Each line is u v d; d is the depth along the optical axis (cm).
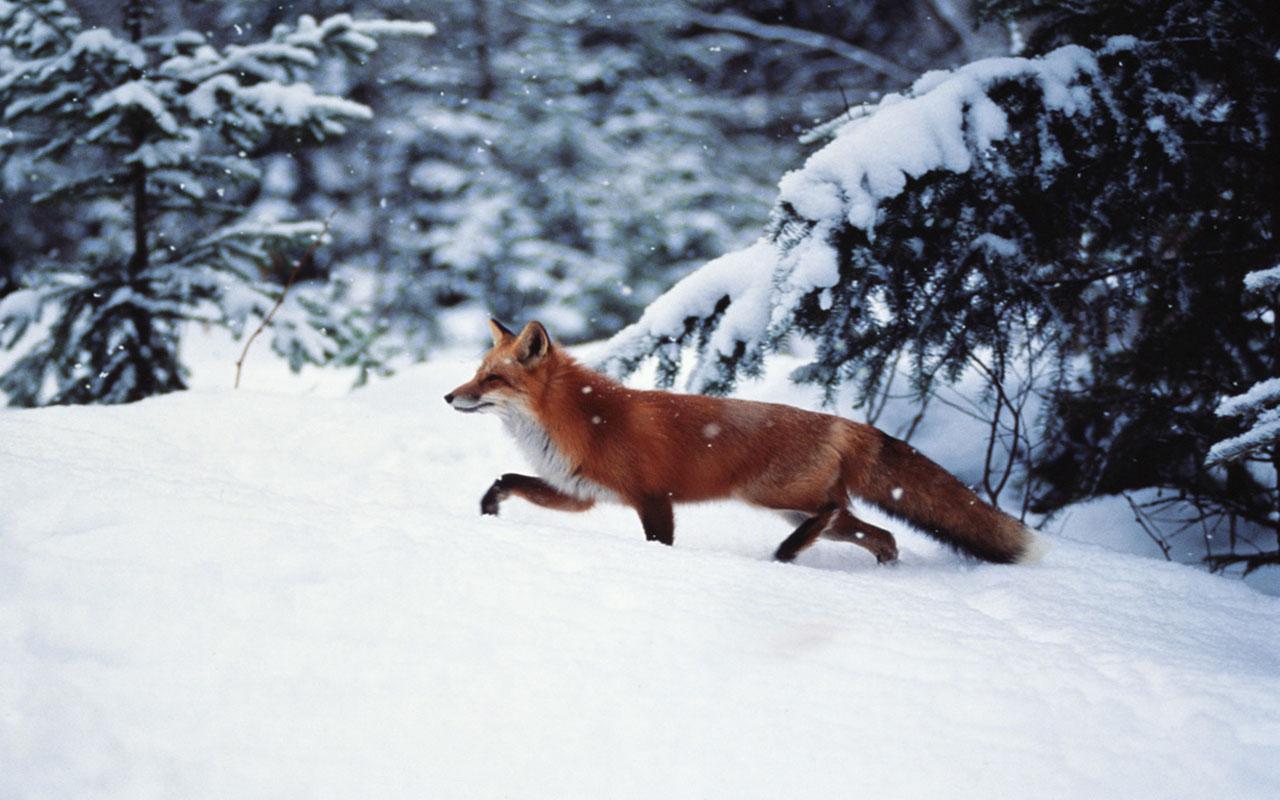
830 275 520
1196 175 548
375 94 1939
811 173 528
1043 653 329
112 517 339
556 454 490
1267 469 659
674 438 477
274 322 862
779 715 276
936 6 1995
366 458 591
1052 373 599
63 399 835
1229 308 568
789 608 347
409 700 270
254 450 559
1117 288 572
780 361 820
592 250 1816
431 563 339
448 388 812
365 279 1823
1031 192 532
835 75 2170
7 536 323
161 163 806
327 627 296
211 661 276
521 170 1881
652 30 2073
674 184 1861
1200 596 454
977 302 555
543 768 251
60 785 235
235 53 845
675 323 579
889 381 646
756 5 2255
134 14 840
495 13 2006
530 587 333
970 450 704
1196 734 278
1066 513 669
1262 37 539
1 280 1672
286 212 1817
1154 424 596
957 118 519
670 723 270
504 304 1752
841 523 493
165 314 832
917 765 260
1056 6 599
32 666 266
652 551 394
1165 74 541
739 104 2116
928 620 356
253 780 240
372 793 239
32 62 791
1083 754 269
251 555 325
